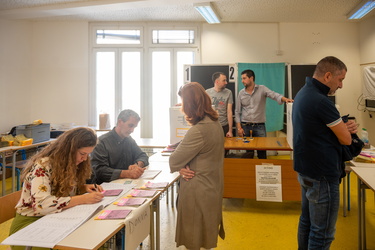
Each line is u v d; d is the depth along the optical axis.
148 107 5.79
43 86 5.69
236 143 3.16
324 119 1.58
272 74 5.38
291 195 2.95
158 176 2.06
